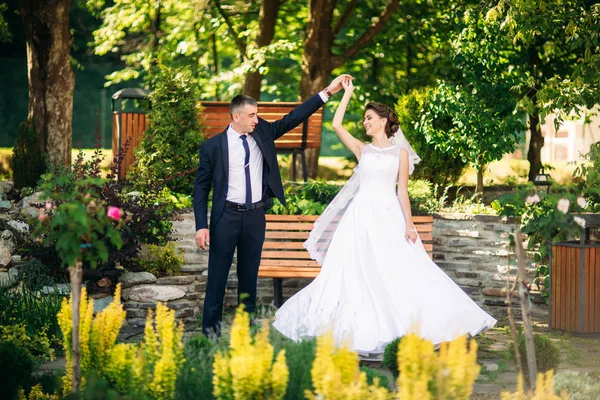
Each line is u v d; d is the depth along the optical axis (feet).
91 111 65.67
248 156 18.81
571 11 26.21
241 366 10.29
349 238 19.29
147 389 11.21
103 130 64.85
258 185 19.06
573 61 34.35
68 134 32.86
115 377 11.84
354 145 20.08
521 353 14.67
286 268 23.21
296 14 48.83
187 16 48.08
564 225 13.76
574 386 12.41
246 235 18.99
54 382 12.58
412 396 9.77
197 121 29.55
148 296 22.34
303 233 24.39
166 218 24.06
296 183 29.30
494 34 29.60
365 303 18.37
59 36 32.19
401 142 20.03
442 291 18.56
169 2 47.16
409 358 10.26
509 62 30.55
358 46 41.78
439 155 30.99
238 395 10.31
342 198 20.56
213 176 18.93
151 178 27.40
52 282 22.27
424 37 44.47
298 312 18.34
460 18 32.24
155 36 50.11
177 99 29.19
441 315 18.16
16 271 23.06
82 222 11.64
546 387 11.18
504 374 16.52
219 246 18.86
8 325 18.62
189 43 49.01
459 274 25.36
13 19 62.08
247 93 45.70
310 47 41.45
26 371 12.88
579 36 25.96
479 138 29.53
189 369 11.86
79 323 12.28
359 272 18.81
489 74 30.35
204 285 23.79
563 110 26.21
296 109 19.70
